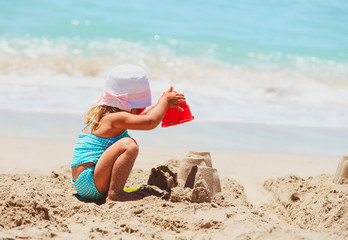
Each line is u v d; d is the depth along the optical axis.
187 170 19.03
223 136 31.33
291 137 32.06
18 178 18.97
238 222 14.63
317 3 75.88
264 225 14.30
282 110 40.16
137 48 53.91
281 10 72.94
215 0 75.56
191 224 14.85
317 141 31.41
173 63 50.59
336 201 16.64
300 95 45.84
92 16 64.25
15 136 28.61
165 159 25.00
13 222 13.59
